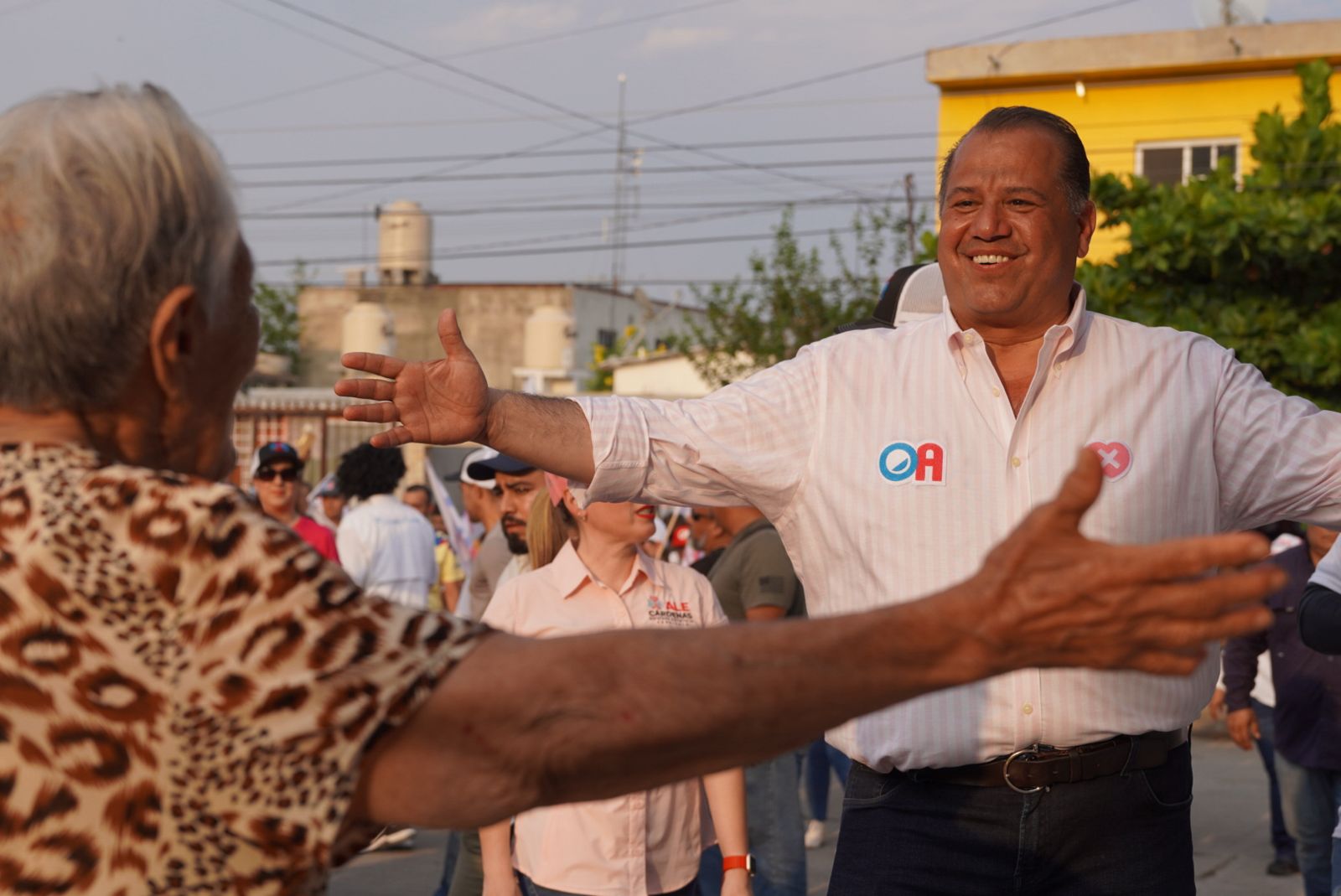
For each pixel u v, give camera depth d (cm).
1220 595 132
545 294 4700
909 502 306
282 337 4812
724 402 318
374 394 293
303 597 141
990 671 137
